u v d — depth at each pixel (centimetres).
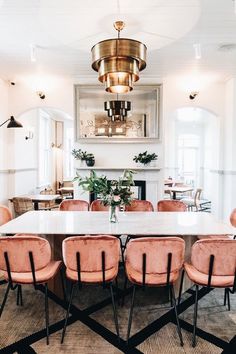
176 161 1077
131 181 307
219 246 213
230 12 295
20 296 275
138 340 221
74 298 290
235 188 542
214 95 567
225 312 263
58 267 254
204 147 1086
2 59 441
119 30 321
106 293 302
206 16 302
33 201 533
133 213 359
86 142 555
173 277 229
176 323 244
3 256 220
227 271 218
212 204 731
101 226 285
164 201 408
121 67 237
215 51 405
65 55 422
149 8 284
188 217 335
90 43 371
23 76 532
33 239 216
